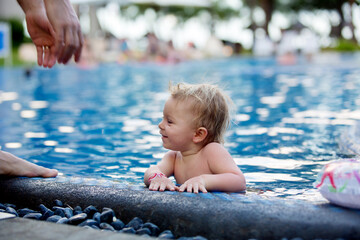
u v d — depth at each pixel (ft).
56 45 7.92
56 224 6.27
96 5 79.15
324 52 79.46
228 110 9.20
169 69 54.54
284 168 10.55
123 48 76.84
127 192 7.49
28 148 13.60
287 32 74.28
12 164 8.69
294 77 40.50
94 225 6.61
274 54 83.71
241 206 6.52
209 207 6.60
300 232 5.92
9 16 81.92
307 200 7.16
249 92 29.68
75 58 8.25
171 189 7.65
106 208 7.23
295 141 13.93
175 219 6.67
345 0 111.04
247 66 58.59
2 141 14.71
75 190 7.87
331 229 5.84
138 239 5.64
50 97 28.07
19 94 29.63
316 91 28.89
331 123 17.16
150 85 35.81
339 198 6.36
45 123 18.39
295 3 119.24
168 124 8.78
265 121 18.21
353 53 76.02
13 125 17.97
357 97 25.12
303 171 10.19
